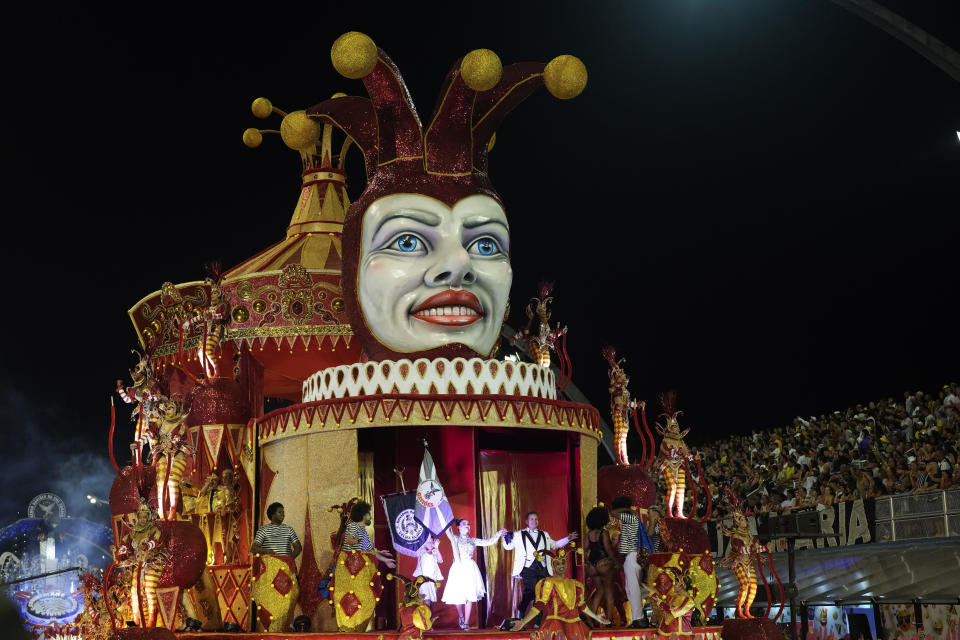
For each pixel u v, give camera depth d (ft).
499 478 43.11
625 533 41.11
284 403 71.41
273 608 35.83
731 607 71.36
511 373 39.63
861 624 63.72
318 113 42.96
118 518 42.91
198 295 49.62
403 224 39.58
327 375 40.04
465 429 40.19
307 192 54.70
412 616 32.91
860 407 93.35
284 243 53.06
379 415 37.58
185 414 40.86
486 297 40.57
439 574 37.96
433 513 38.24
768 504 87.04
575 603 35.09
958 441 69.67
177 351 49.90
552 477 42.55
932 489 65.21
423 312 39.86
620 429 47.11
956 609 55.42
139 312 52.42
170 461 38.19
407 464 40.55
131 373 41.96
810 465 88.58
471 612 38.29
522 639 34.60
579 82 40.24
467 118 40.68
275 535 36.73
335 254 51.52
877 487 73.92
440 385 38.52
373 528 37.24
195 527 36.96
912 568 60.39
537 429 39.88
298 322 48.73
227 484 40.81
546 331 46.96
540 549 38.45
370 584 35.09
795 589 59.47
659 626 38.47
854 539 69.21
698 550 40.37
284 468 39.24
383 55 39.73
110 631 40.78
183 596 38.70
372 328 40.22
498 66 38.09
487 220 40.45
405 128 40.75
